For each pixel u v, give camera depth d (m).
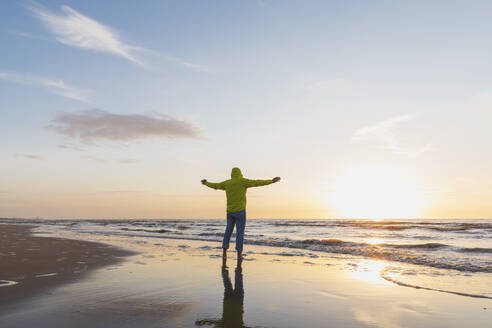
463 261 6.34
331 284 4.33
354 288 4.09
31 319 2.61
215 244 10.66
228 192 7.14
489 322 2.77
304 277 4.84
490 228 21.81
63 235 14.08
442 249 8.73
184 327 2.50
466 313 3.04
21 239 11.02
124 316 2.74
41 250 7.61
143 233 16.83
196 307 3.10
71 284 3.98
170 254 7.58
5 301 3.15
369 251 8.08
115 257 6.74
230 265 6.03
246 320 2.72
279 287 4.11
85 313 2.80
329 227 28.47
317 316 2.88
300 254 8.01
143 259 6.57
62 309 2.91
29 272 4.74
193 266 5.78
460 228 22.19
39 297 3.33
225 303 3.27
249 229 25.84
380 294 3.77
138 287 3.90
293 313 2.96
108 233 16.67
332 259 7.08
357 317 2.87
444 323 2.74
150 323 2.57
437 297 3.65
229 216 7.05
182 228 25.75
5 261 5.80
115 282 4.17
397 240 13.04
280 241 11.05
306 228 26.91
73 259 6.21
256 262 6.54
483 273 5.27
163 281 4.33
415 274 5.16
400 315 2.95
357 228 25.50
